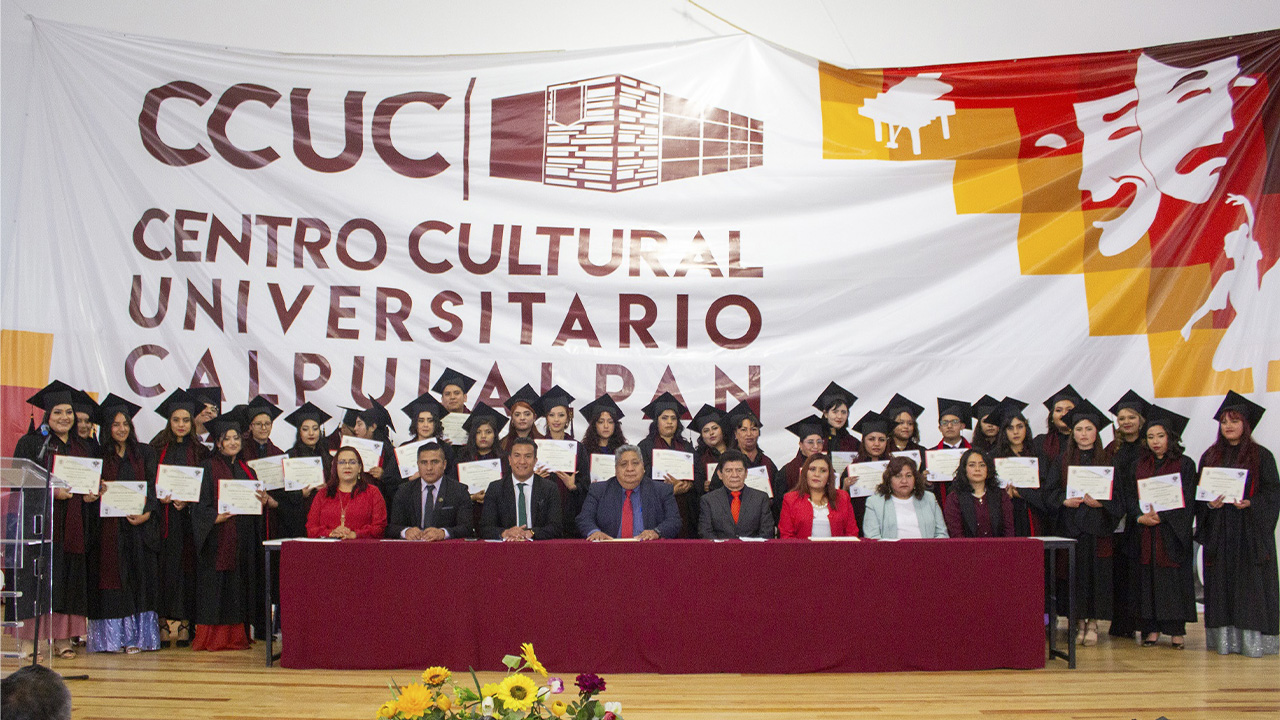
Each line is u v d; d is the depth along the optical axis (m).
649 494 5.50
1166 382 6.27
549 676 4.84
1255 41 6.33
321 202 6.55
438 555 4.95
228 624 5.73
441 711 2.39
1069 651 5.09
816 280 6.54
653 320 6.56
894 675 4.85
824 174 6.57
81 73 6.50
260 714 4.10
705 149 6.62
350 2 7.16
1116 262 6.39
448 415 6.34
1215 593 5.64
